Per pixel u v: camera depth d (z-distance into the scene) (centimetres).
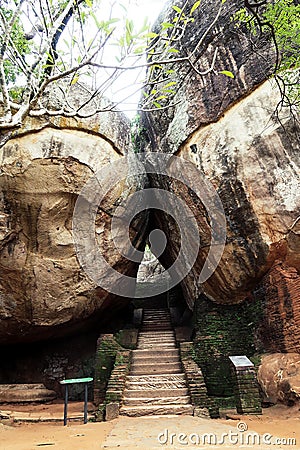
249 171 712
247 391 559
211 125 789
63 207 811
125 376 677
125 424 511
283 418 521
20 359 1009
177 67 872
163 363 746
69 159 789
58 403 846
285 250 686
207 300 848
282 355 662
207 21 852
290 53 699
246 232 717
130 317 1166
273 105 725
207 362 783
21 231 812
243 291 784
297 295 671
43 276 831
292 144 697
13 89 768
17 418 634
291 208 672
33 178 780
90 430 481
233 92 775
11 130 413
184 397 625
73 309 882
